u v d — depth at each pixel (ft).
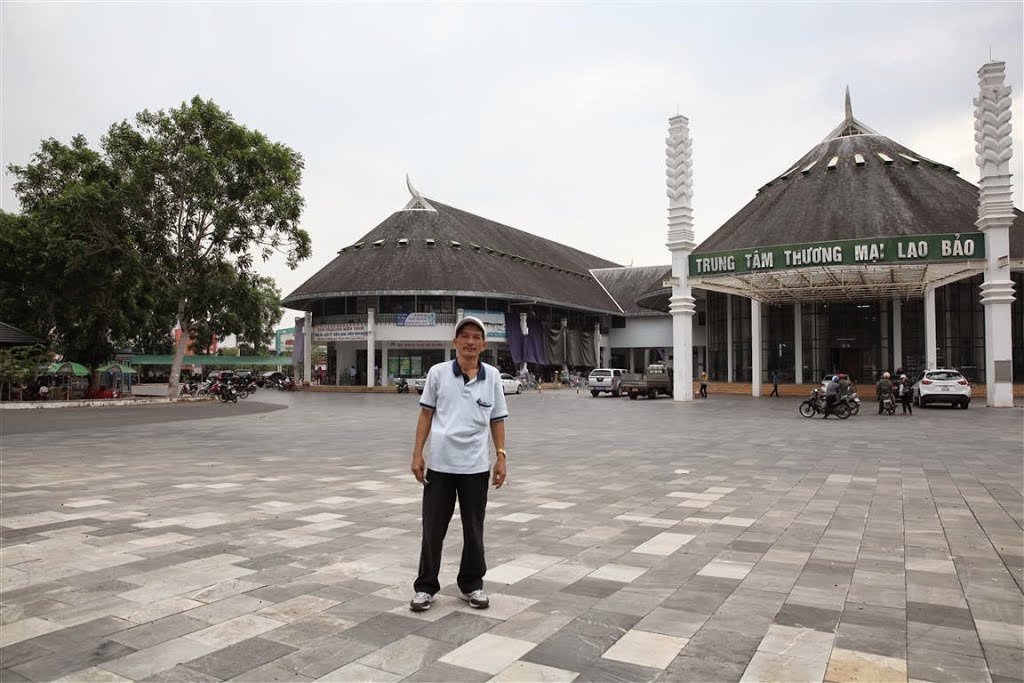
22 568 17.21
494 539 20.56
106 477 32.81
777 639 12.67
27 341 120.26
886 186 129.29
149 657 11.79
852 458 39.63
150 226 107.65
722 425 64.69
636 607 14.46
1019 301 126.62
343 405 104.73
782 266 94.43
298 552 18.85
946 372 88.74
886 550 19.15
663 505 25.89
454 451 14.29
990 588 15.69
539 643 12.49
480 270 166.30
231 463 38.27
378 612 14.10
